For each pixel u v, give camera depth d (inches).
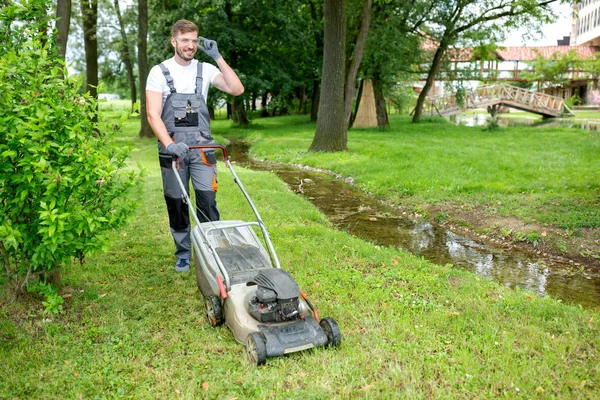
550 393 149.3
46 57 185.2
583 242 319.6
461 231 369.7
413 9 1117.7
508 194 439.8
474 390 149.7
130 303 210.5
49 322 191.3
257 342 158.1
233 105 1396.4
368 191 504.1
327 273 249.9
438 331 189.0
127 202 190.4
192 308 208.1
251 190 454.0
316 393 145.8
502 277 280.2
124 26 1223.5
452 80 1429.6
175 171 210.4
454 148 746.8
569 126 1321.4
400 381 154.4
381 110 1193.4
